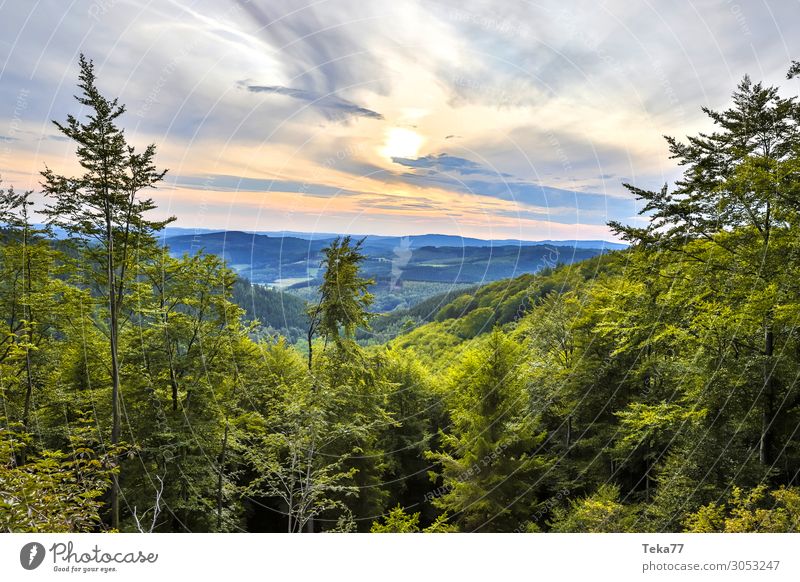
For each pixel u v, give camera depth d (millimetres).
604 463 20156
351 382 18734
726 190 14820
